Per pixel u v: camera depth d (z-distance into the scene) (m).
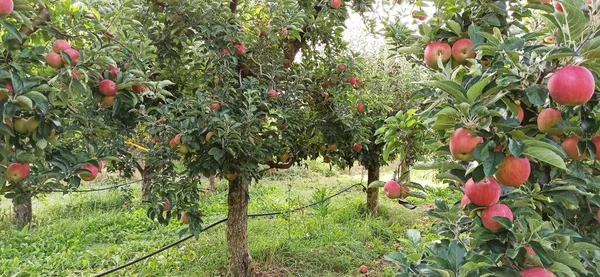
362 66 5.28
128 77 2.29
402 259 1.60
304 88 4.46
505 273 1.36
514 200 1.64
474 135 1.33
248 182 4.23
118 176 11.43
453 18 1.95
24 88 1.70
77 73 1.95
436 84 1.36
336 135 4.98
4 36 1.81
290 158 5.36
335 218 7.01
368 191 7.47
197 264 5.04
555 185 1.68
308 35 4.66
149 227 6.98
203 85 4.04
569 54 1.23
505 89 1.43
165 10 3.64
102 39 2.54
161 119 3.61
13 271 5.09
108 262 5.43
